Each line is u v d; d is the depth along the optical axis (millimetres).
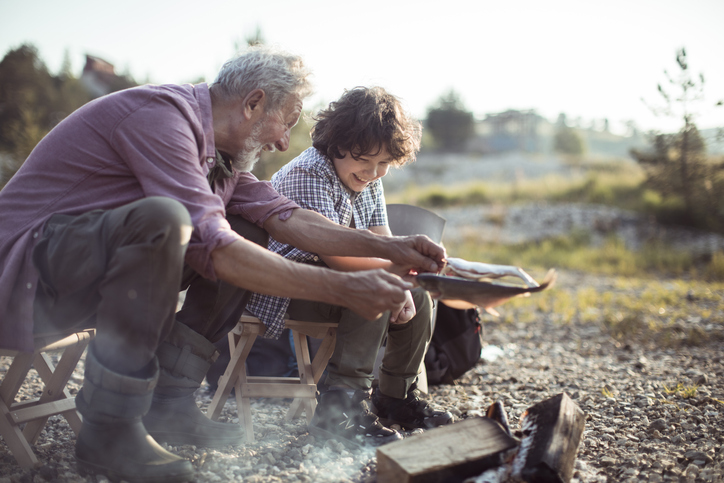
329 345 2209
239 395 2082
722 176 11531
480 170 26734
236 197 2113
